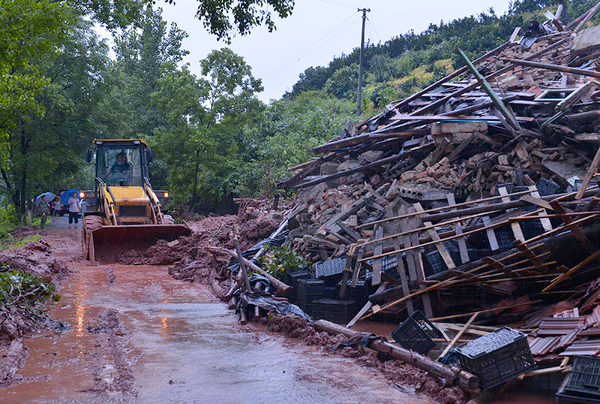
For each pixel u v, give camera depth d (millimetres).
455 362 5902
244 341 7340
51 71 25875
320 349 7023
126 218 15562
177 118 29328
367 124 15133
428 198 9992
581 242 7273
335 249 10445
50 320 8039
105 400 4918
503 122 10500
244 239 15367
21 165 25375
